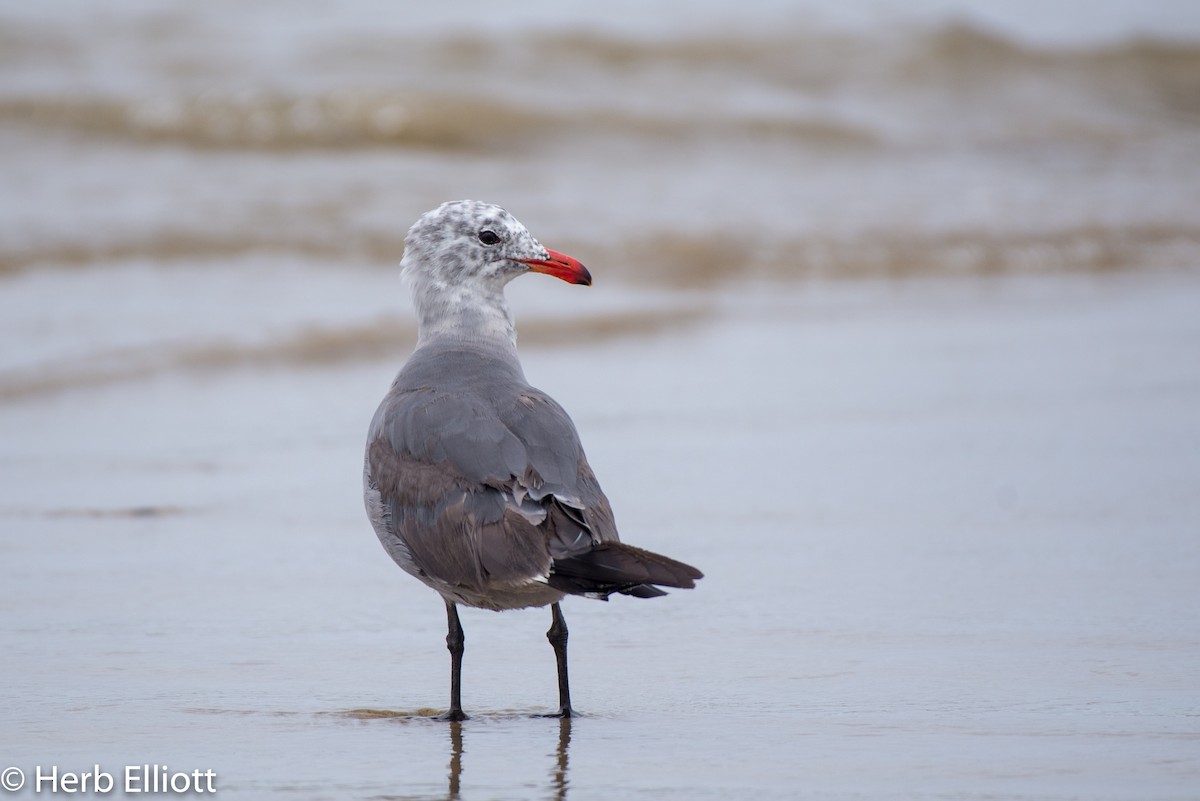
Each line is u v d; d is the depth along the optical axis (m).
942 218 24.94
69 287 19.36
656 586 6.61
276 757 7.00
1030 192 27.34
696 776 6.70
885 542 10.71
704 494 11.98
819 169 28.66
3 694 7.92
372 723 7.52
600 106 30.98
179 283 19.81
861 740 7.16
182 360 16.61
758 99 33.34
